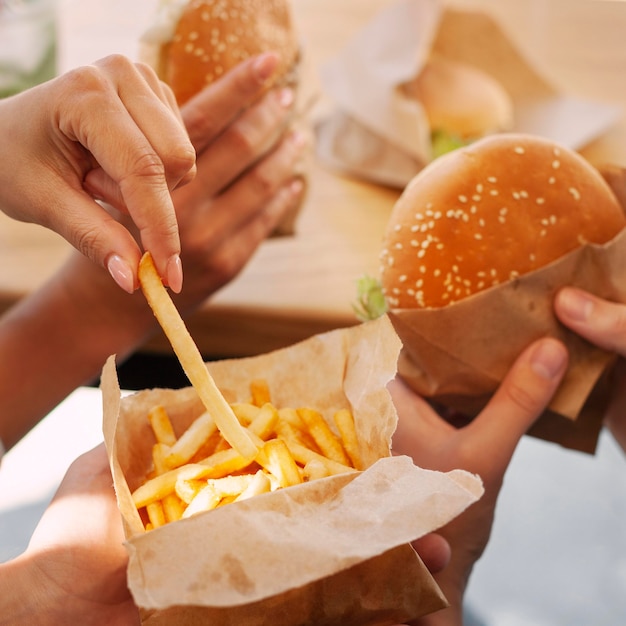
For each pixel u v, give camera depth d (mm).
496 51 749
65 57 810
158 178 391
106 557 414
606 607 711
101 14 875
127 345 604
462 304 467
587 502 774
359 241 676
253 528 372
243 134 557
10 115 420
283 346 635
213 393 402
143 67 441
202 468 414
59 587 413
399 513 377
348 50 733
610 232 482
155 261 398
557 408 493
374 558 395
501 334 477
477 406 512
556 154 486
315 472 413
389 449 415
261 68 533
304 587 393
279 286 645
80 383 602
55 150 417
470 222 474
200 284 594
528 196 476
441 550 435
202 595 358
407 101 680
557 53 814
